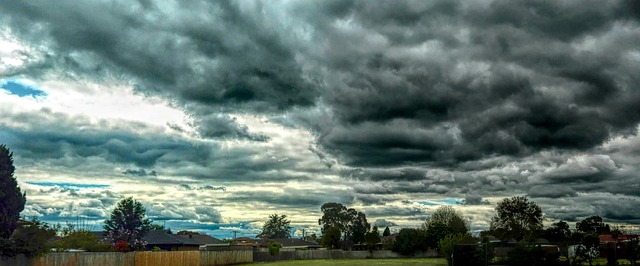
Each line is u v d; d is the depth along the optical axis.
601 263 56.50
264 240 144.12
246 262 89.19
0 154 40.22
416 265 71.81
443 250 65.12
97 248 70.50
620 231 82.94
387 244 127.31
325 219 158.88
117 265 53.78
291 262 90.19
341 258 115.69
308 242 147.38
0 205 39.47
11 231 40.19
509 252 58.84
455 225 128.00
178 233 122.12
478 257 60.09
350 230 157.75
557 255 56.19
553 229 84.81
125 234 100.81
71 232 71.19
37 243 39.94
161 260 61.94
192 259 69.75
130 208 104.50
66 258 45.09
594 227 126.12
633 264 55.06
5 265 38.31
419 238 119.19
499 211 96.56
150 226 105.69
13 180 40.75
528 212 95.31
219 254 79.00
